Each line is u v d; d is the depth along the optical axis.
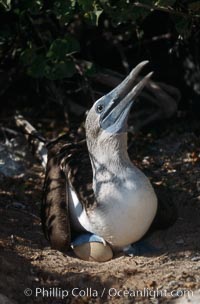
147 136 16.06
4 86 16.34
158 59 16.75
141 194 11.36
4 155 15.38
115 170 11.50
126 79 11.66
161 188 13.16
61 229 11.84
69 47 13.23
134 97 11.55
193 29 14.59
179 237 12.38
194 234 12.45
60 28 14.79
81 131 15.57
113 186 11.46
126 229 11.47
